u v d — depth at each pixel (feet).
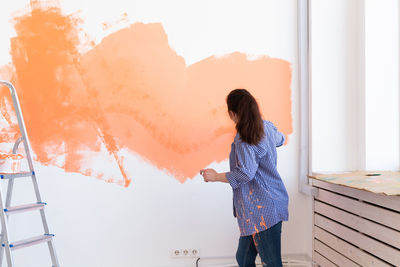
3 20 8.86
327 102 8.93
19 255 8.87
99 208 9.02
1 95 8.86
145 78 9.08
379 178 7.00
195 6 9.12
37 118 8.91
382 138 8.46
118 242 9.04
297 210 9.31
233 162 6.81
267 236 6.41
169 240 9.13
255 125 6.26
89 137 9.00
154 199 9.11
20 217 8.86
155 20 9.09
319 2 8.88
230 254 9.20
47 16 8.93
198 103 9.14
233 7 9.16
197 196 9.16
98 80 9.00
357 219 6.77
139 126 9.08
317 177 7.73
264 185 6.52
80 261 8.97
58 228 8.93
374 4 8.41
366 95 8.45
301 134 9.05
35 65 8.92
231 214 9.20
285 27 9.23
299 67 9.11
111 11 9.02
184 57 9.12
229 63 9.16
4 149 8.86
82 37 8.97
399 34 8.42
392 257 5.78
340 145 8.95
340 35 8.90
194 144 9.14
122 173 9.05
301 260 9.08
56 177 8.95
